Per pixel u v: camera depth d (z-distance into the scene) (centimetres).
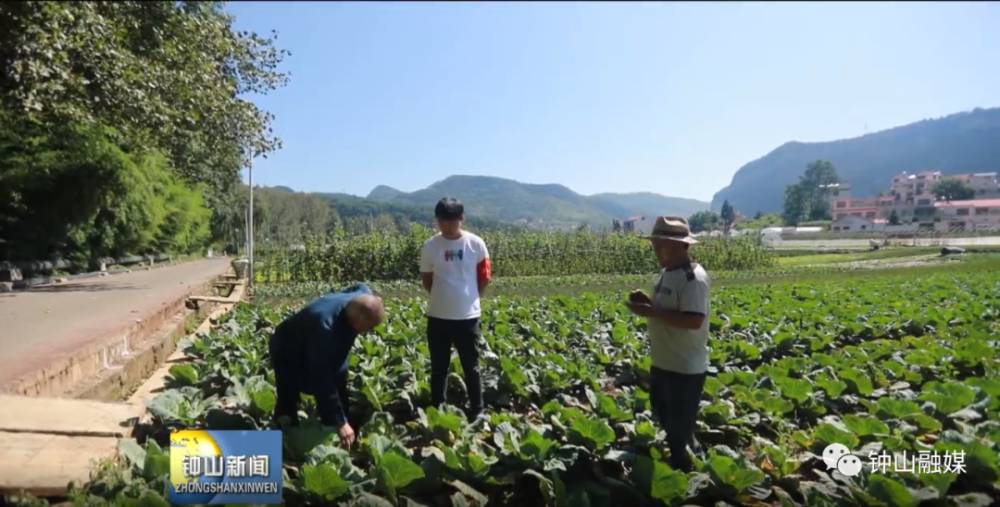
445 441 480
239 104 2058
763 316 1142
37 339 682
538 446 427
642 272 3212
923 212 11394
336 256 2434
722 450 445
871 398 646
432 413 494
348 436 447
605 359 786
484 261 559
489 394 625
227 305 1448
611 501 402
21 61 1227
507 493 414
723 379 654
